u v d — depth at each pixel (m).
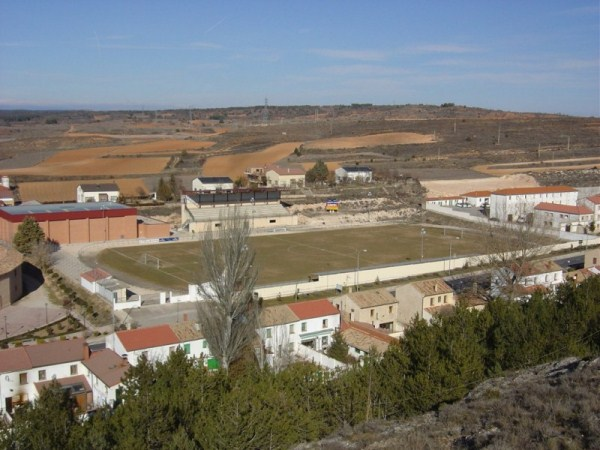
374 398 36.88
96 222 123.00
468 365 36.91
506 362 39.88
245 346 49.53
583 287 49.47
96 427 31.84
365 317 71.88
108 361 53.62
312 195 168.25
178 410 33.88
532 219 113.81
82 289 88.31
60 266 102.00
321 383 38.34
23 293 88.31
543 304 45.53
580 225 133.00
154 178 188.75
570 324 42.31
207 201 141.50
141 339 57.69
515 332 41.03
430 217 155.75
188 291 85.75
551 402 27.03
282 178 178.00
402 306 74.38
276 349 56.00
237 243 49.16
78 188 154.25
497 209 144.25
